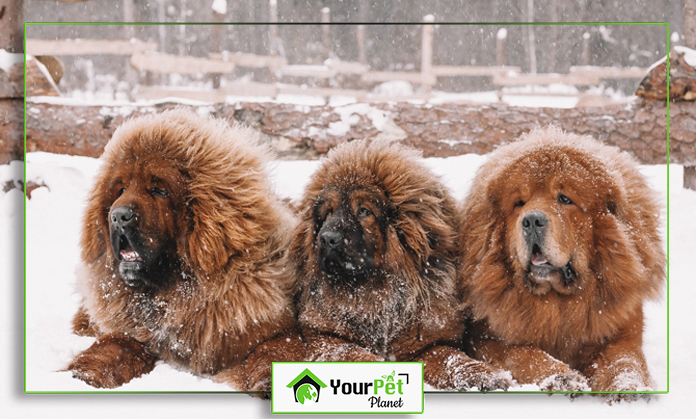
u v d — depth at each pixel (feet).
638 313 11.30
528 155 11.17
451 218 12.12
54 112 23.36
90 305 11.71
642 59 72.54
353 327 11.38
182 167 10.78
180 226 10.75
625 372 10.33
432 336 11.39
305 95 38.14
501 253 11.18
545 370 10.29
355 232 10.94
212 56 38.22
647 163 23.40
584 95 43.32
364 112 22.90
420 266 11.39
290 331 11.36
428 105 23.06
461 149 22.72
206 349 11.00
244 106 23.04
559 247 10.40
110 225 10.59
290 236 11.59
